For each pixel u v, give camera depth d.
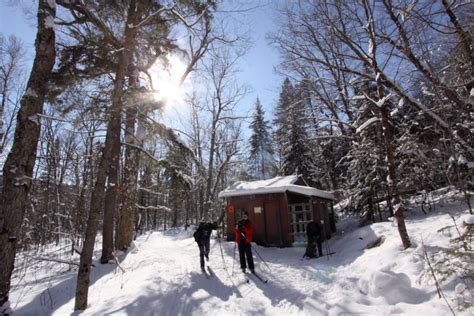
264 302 6.49
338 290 6.62
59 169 23.52
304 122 21.92
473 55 8.16
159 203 35.59
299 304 6.17
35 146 6.32
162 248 13.96
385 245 9.30
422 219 11.41
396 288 5.53
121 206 13.56
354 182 15.31
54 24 6.84
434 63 8.85
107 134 7.48
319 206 14.70
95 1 8.90
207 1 9.49
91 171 17.45
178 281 7.81
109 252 11.20
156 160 10.95
